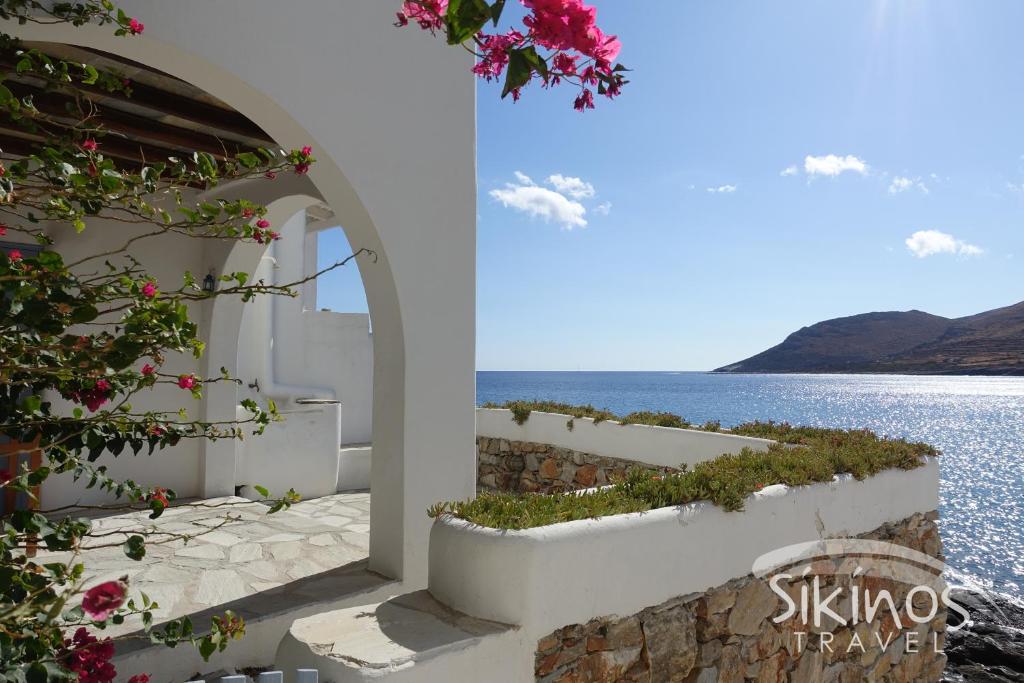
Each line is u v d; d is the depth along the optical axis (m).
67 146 2.60
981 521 18.73
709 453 6.83
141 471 6.83
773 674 4.06
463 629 2.77
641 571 3.32
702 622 3.64
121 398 6.54
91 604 1.38
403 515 4.50
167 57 3.57
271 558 4.99
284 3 3.96
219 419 7.08
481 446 9.97
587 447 8.34
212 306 6.99
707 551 3.68
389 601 3.12
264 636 3.80
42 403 2.40
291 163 2.93
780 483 4.38
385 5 4.50
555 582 2.94
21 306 1.94
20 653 1.85
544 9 1.81
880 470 5.14
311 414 8.11
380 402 4.69
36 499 2.23
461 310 4.90
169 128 5.30
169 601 4.06
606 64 1.93
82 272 6.35
